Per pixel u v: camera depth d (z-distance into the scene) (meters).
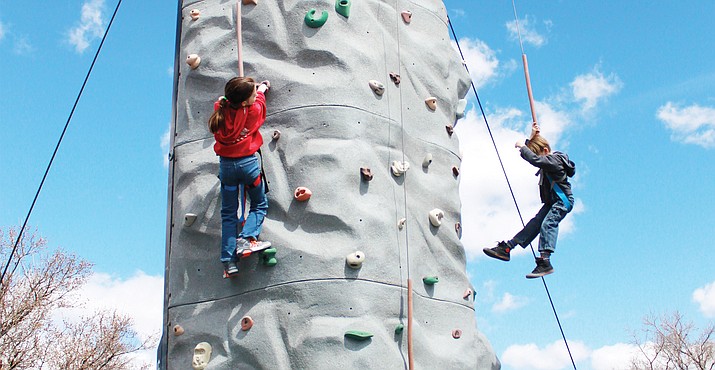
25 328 24.34
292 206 7.91
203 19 9.13
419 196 8.69
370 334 7.41
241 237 7.58
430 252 8.62
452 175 9.23
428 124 9.16
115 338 26.38
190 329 7.98
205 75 8.80
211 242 8.18
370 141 8.32
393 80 8.84
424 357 7.90
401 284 7.93
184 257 8.30
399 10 9.41
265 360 7.39
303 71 8.44
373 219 7.92
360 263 7.65
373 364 7.35
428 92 9.29
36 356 24.66
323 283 7.54
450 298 8.59
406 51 9.23
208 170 8.45
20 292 24.38
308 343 7.33
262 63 8.55
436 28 9.79
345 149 8.05
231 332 7.68
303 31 8.55
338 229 7.77
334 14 8.65
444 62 9.62
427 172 8.95
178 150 8.79
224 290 7.94
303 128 8.15
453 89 9.72
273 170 8.08
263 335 7.48
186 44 9.20
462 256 9.03
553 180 8.55
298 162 8.02
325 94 8.24
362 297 7.57
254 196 7.73
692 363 29.69
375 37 8.85
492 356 9.02
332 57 8.41
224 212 7.69
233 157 7.52
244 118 7.49
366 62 8.57
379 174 8.22
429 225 8.70
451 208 9.01
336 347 7.30
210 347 7.79
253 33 8.73
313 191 7.87
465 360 8.31
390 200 8.21
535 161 8.44
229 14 9.00
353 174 8.01
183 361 7.94
